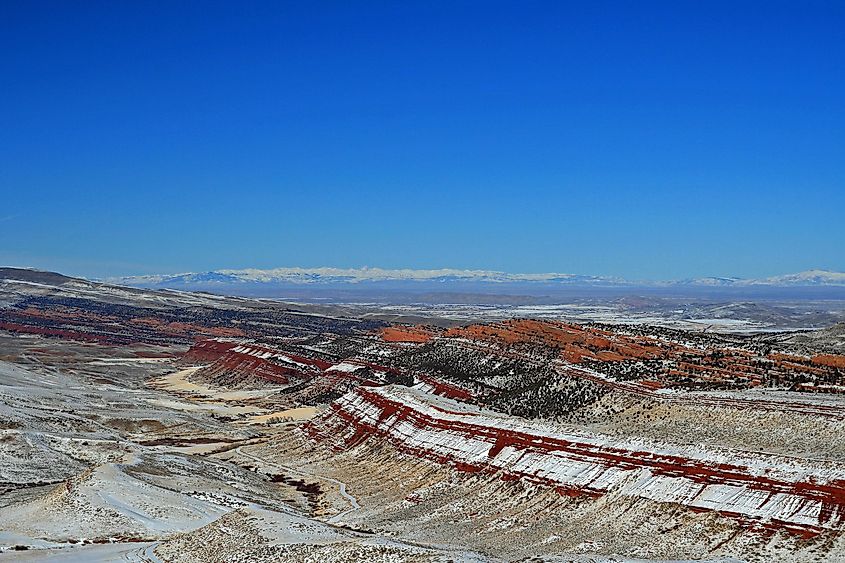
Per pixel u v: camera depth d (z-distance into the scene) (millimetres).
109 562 57688
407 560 53531
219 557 57375
